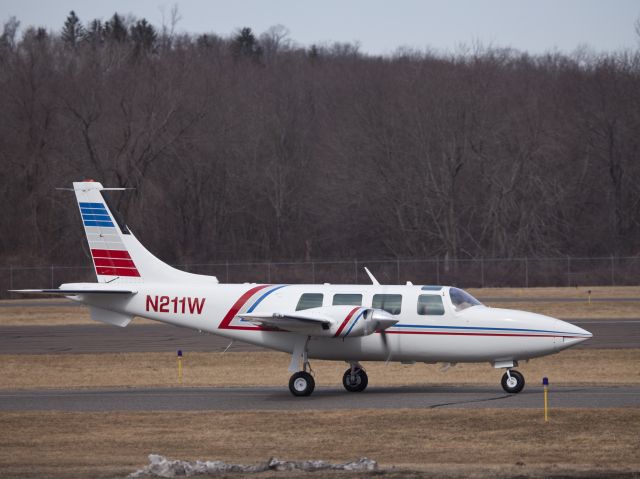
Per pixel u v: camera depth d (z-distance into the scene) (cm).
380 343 8375
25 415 7444
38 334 14675
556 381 9350
